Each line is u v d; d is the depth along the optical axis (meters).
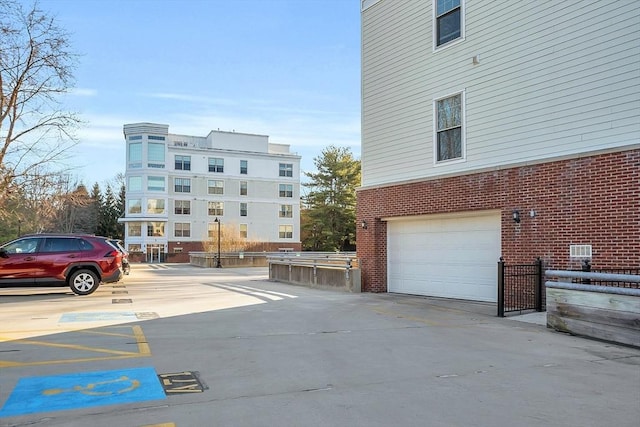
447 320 11.20
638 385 6.14
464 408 5.25
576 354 7.85
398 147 16.88
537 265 12.30
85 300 14.79
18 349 7.92
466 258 14.83
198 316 11.65
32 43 19.88
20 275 15.19
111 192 85.25
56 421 4.82
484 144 14.07
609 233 10.95
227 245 51.81
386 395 5.69
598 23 11.59
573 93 12.02
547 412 5.14
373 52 18.03
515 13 13.39
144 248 58.12
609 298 8.77
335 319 11.28
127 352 7.75
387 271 17.59
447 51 15.27
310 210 65.75
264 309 12.93
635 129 10.85
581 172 11.56
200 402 5.40
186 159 60.81
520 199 12.88
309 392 5.79
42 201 23.70
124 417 4.93
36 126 21.09
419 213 15.83
